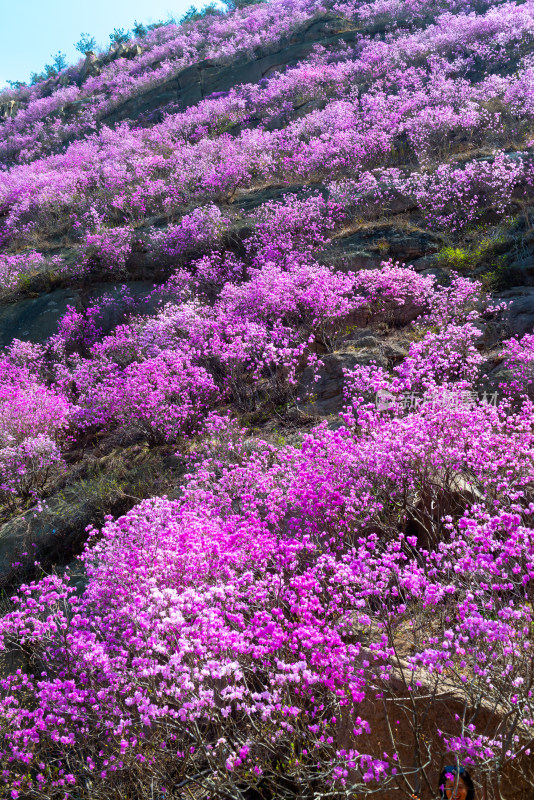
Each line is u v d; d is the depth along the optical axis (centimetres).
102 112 3256
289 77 2419
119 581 495
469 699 330
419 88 1864
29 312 1567
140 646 389
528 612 356
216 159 1909
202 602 407
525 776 303
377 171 1478
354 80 2197
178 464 825
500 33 1991
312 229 1281
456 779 280
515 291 966
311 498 525
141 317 1351
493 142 1458
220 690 374
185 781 390
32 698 517
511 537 389
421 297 990
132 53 4116
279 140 1902
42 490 891
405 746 337
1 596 693
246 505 568
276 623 390
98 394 1007
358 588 447
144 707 335
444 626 396
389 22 2592
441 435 564
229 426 807
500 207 1153
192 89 2938
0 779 405
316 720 378
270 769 350
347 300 983
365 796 330
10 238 2064
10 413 981
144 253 1543
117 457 916
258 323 1031
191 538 502
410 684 333
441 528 507
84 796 400
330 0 3142
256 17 3475
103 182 2214
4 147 3403
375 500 541
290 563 464
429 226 1198
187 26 4131
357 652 344
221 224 1445
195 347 1036
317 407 860
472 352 821
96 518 755
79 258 1625
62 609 598
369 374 823
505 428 610
